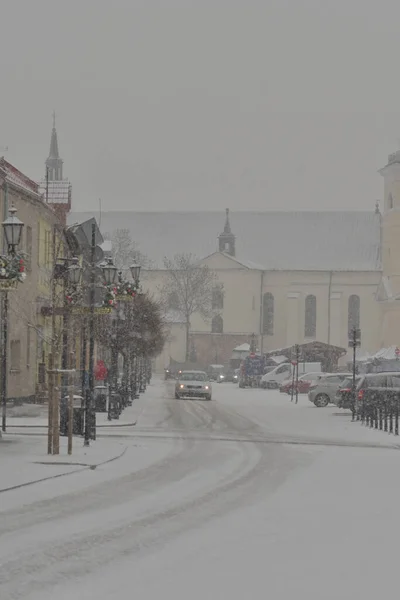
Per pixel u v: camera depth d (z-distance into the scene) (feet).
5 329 160.15
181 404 261.24
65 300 135.95
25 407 205.05
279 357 495.82
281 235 644.69
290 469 103.96
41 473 95.35
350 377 249.34
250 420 199.11
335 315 611.06
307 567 52.11
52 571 49.98
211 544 58.39
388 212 526.98
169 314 604.08
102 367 239.71
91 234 135.33
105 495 80.89
